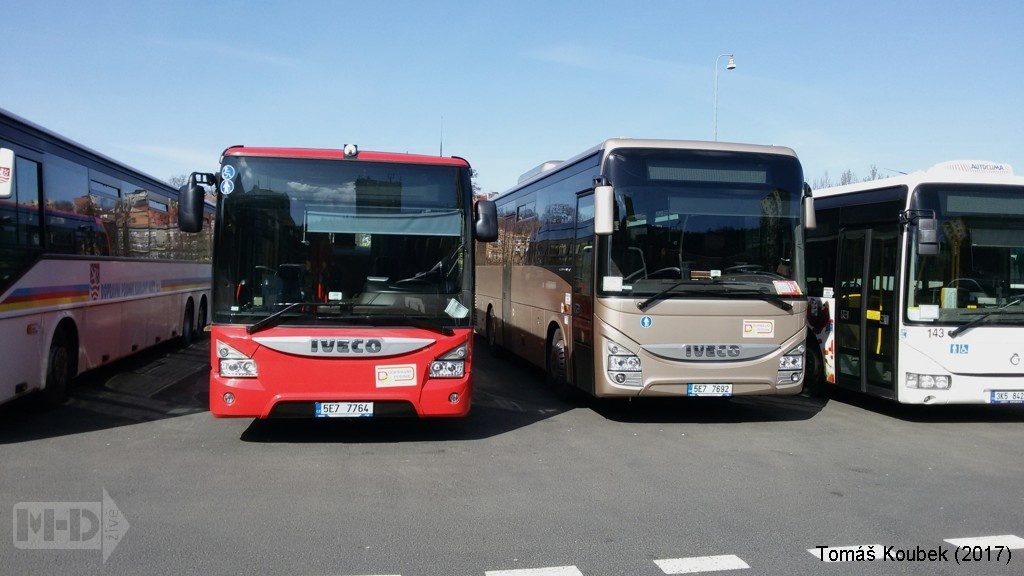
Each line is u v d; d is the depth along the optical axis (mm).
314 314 7664
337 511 5898
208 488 6434
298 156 7941
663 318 9086
